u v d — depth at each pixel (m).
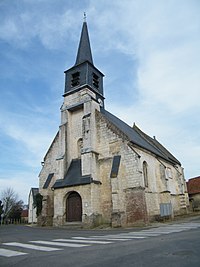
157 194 25.09
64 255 6.43
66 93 26.67
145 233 12.15
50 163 26.25
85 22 32.34
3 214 58.34
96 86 27.88
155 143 37.41
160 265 4.88
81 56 29.05
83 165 21.91
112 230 16.38
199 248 6.35
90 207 20.02
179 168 37.16
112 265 5.09
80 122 25.62
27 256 6.59
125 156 21.17
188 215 28.77
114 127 22.62
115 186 19.52
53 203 24.22
